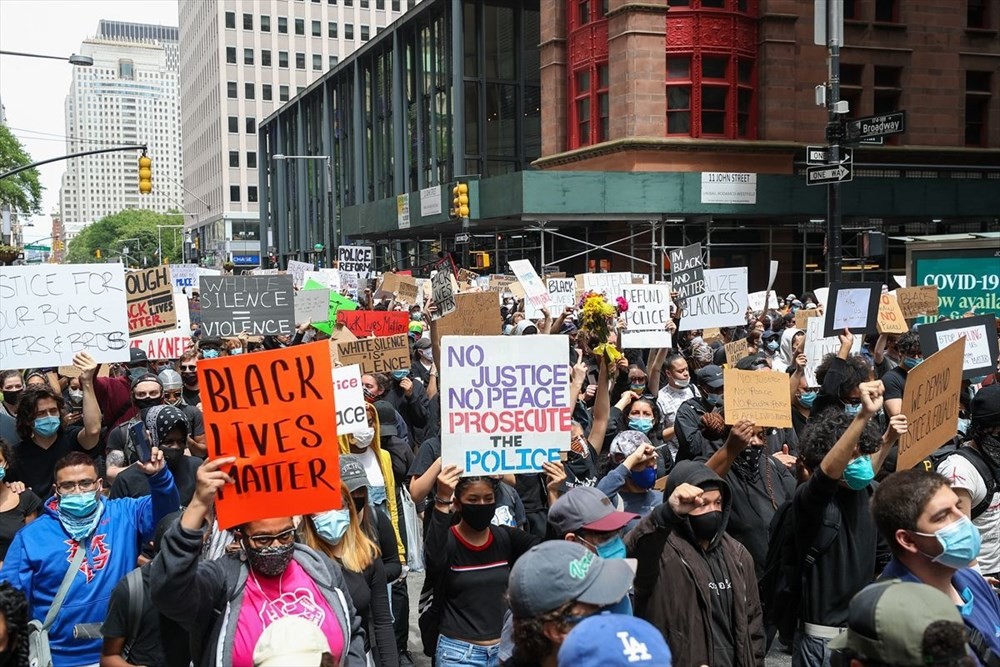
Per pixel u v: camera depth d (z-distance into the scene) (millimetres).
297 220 80188
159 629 3928
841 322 8828
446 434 5004
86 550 4836
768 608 5012
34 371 11188
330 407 3896
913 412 5148
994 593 3807
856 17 34312
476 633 4789
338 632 3752
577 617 2895
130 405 9328
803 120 33875
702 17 32500
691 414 7043
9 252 15562
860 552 4664
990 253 13250
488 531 4973
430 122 50281
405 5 124438
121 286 8117
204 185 128125
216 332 10625
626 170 32438
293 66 117875
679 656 4234
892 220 34781
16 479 7133
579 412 7812
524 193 30141
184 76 144750
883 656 2740
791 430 8023
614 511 4125
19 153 94438
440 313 11156
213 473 3574
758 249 34781
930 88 35156
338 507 3881
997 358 8102
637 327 10992
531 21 48938
